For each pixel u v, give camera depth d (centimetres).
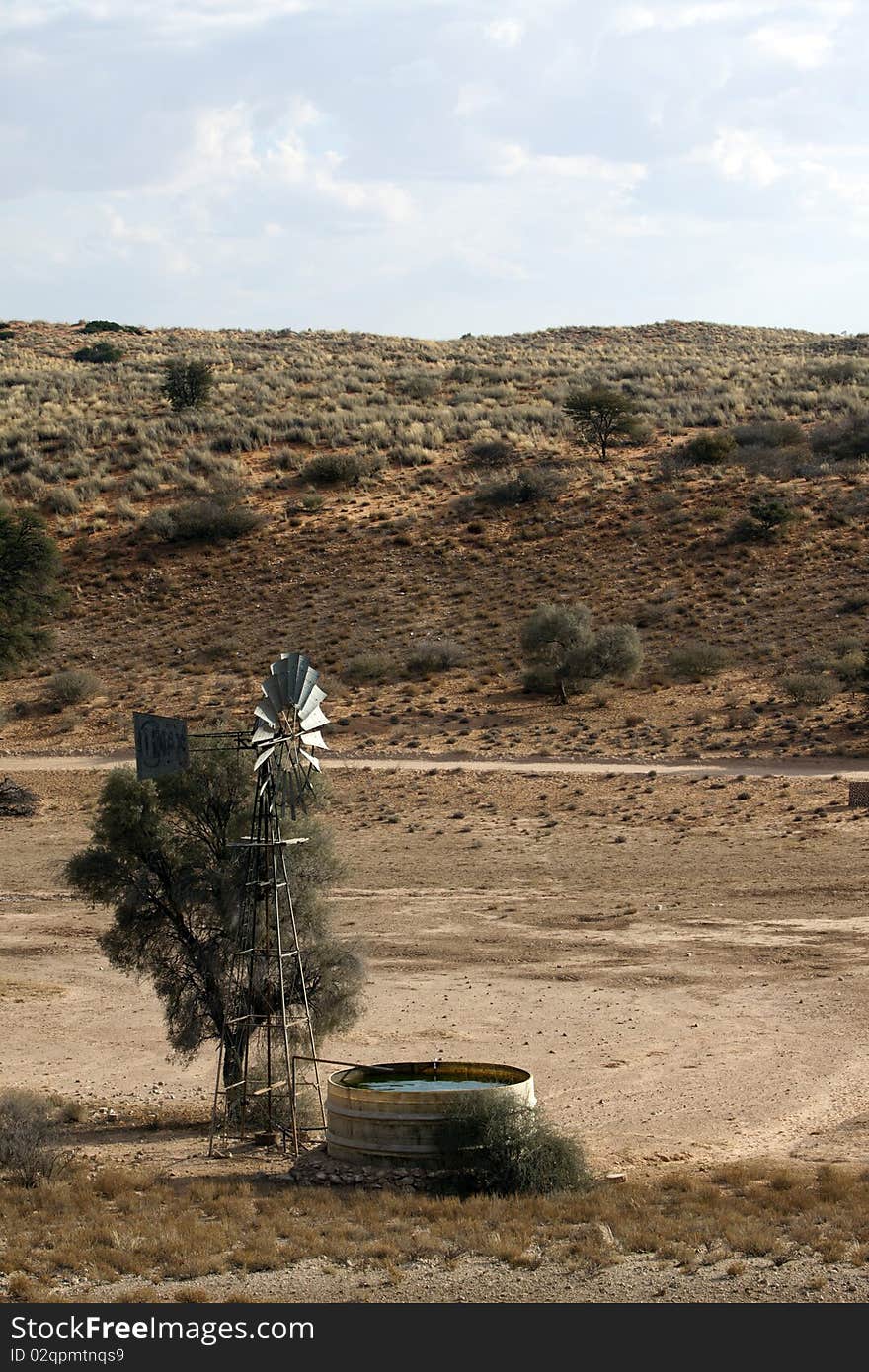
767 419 10938
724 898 4066
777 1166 1903
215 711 6869
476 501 9369
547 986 3206
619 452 10281
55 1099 2450
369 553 8775
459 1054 2639
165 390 11950
